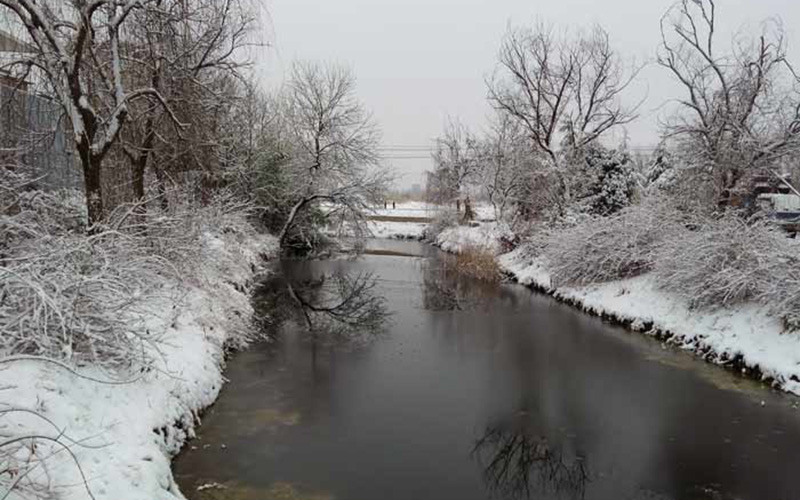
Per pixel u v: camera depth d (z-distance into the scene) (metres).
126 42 11.38
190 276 10.52
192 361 8.13
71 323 5.68
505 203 25.19
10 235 7.64
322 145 26.25
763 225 11.77
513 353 11.38
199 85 12.62
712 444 7.38
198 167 14.88
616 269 15.15
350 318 14.54
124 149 11.84
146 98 11.54
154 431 5.92
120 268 6.95
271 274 20.81
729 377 9.78
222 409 8.13
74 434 4.83
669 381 9.66
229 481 6.14
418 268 23.42
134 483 4.76
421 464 6.74
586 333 12.94
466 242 25.19
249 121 23.33
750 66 14.41
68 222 9.75
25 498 3.89
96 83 11.12
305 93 25.81
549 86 22.00
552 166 21.47
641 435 7.65
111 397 5.75
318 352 11.33
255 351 11.23
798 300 9.50
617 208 20.94
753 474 6.63
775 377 9.16
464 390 9.26
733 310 11.08
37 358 4.62
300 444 7.14
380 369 10.30
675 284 12.35
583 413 8.38
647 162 23.67
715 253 11.52
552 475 6.57
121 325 6.25
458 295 17.80
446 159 33.75
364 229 27.11
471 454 7.03
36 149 10.96
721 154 14.30
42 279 5.74
